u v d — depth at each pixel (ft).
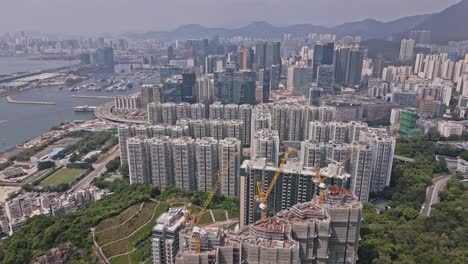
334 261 628.69
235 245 518.37
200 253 509.35
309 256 574.56
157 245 616.80
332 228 613.52
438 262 635.66
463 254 647.97
